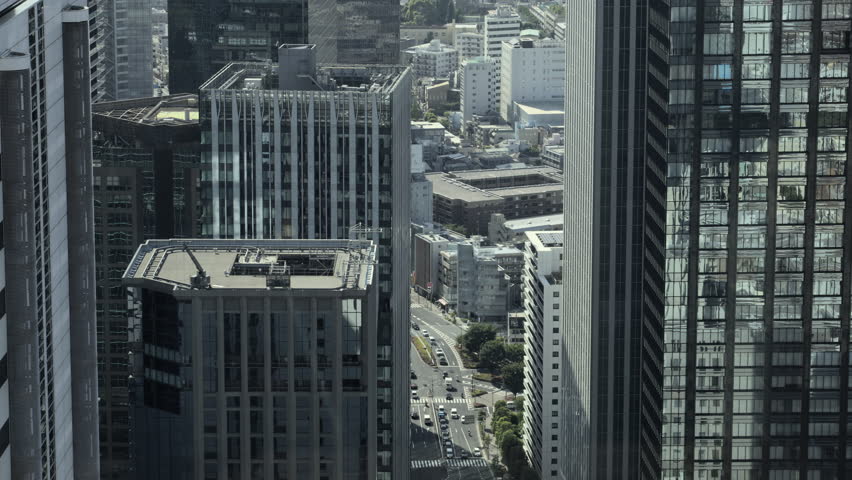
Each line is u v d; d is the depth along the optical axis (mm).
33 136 135625
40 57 138500
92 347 155125
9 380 134125
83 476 156500
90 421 156125
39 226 138500
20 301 133500
